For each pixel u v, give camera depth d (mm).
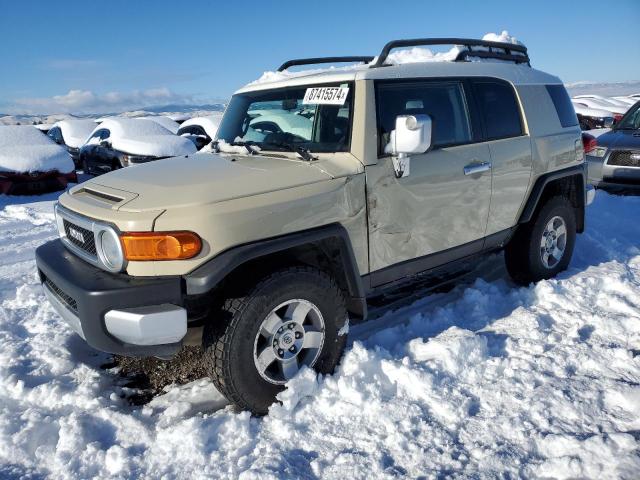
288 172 3119
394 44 3715
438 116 3818
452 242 3951
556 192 4938
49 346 3883
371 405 2938
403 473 2471
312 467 2527
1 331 4168
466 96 4035
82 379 3496
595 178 8617
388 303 4492
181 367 3543
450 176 3779
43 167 10398
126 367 3627
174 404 3113
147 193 2910
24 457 2719
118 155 11766
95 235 2863
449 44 4164
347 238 3197
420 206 3637
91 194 3256
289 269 2980
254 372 2922
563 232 4895
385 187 3416
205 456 2648
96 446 2742
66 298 3113
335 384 3109
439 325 3959
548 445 2574
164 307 2729
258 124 3904
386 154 3422
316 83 3676
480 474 2428
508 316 4082
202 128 15195
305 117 3629
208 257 2771
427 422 2820
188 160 3621
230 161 3443
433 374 3168
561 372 3230
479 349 3414
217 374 2883
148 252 2711
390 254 3547
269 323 2963
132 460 2637
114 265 2805
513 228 4473
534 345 3535
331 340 3207
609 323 3785
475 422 2805
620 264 5160
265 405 3000
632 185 8234
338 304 3199
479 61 4414
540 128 4590
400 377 3156
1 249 6699
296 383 3000
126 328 2678
